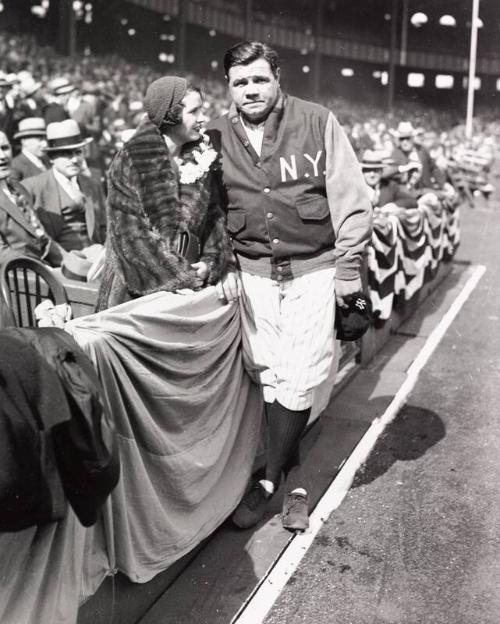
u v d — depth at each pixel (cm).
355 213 358
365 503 421
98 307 350
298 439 378
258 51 348
